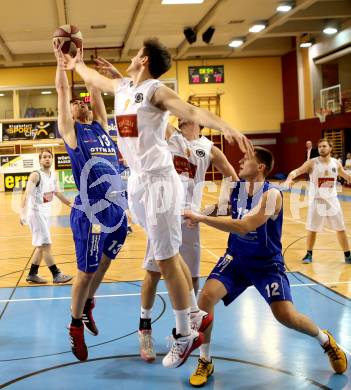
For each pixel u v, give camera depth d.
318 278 6.76
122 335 4.80
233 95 27.91
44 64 26.62
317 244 9.44
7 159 24.83
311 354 4.24
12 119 26.06
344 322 4.92
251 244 3.80
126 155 3.29
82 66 3.71
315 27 22.52
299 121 25.80
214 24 21.34
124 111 3.18
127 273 7.38
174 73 27.41
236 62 27.86
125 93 3.22
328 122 23.05
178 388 3.68
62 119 3.90
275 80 28.19
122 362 4.19
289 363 4.07
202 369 3.80
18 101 26.75
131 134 3.16
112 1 17.73
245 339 4.59
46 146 26.00
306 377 3.81
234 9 19.23
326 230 11.19
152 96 3.06
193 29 22.11
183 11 19.28
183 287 3.29
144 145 3.15
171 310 5.49
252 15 20.20
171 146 4.45
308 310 5.32
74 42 3.75
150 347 4.18
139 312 5.48
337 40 22.56
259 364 4.06
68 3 17.58
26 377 3.89
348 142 22.20
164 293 6.18
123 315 5.39
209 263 7.96
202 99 27.73
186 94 27.55
